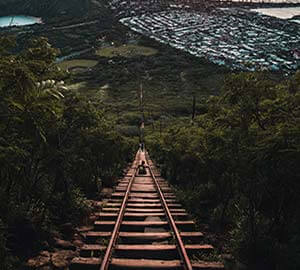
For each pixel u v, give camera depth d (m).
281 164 6.56
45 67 7.97
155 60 149.25
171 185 17.61
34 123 6.78
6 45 7.03
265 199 8.52
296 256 6.77
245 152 7.38
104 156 17.31
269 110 7.31
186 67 137.62
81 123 11.00
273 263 6.81
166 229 8.93
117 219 8.95
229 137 8.38
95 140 14.20
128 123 68.19
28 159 8.57
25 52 8.16
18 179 8.26
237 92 7.52
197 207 11.91
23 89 5.93
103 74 125.88
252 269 6.69
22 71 5.84
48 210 9.17
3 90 5.93
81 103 11.20
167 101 89.19
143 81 119.12
